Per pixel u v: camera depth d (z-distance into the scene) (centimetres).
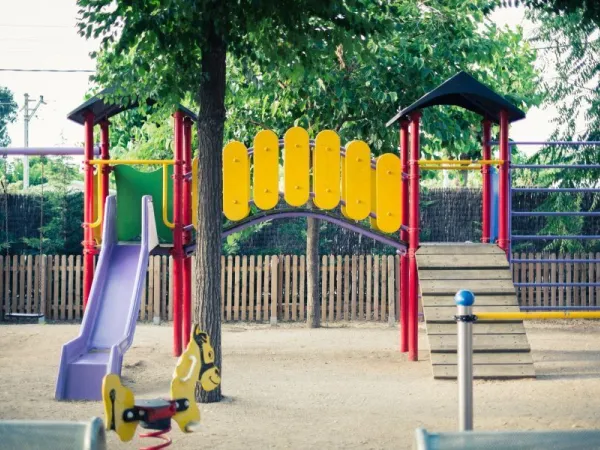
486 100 1260
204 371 664
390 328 1655
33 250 1998
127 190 1307
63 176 2038
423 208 1967
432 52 1530
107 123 1339
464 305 586
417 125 1250
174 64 913
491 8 1133
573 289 1783
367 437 734
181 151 1256
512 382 1038
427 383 1034
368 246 1969
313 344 1409
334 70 1521
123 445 704
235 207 1255
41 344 1409
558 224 1927
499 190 1256
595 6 873
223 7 848
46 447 342
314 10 871
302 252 1967
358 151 1265
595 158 1964
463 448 335
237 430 760
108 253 1162
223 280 1788
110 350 1013
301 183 1246
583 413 842
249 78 1022
